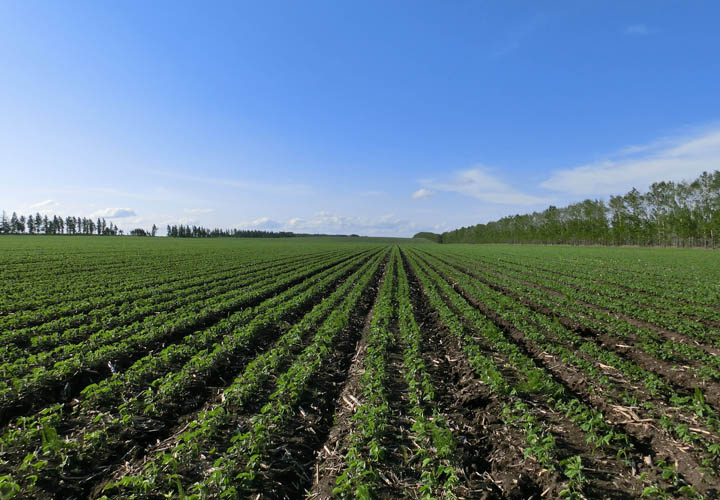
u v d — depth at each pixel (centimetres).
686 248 7562
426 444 667
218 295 2081
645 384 866
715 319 1535
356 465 592
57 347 1145
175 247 7319
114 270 3266
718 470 566
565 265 4097
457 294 2162
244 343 1244
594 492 548
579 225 10181
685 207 7275
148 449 682
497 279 2900
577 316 1593
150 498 547
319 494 578
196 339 1274
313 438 737
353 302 1947
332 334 1357
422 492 552
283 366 1084
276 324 1534
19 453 642
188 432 694
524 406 764
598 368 988
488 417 773
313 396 894
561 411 780
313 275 3403
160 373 1002
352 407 848
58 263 3650
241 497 548
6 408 785
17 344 1232
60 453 627
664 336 1316
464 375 1002
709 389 851
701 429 678
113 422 738
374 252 7712
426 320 1694
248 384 892
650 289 2277
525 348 1245
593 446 657
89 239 10331
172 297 2078
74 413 792
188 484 580
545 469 598
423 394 890
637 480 571
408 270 3956
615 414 763
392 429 731
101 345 1186
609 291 2259
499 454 657
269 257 5344
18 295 1975
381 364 1017
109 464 639
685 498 520
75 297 1970
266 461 641
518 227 13938
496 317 1669
